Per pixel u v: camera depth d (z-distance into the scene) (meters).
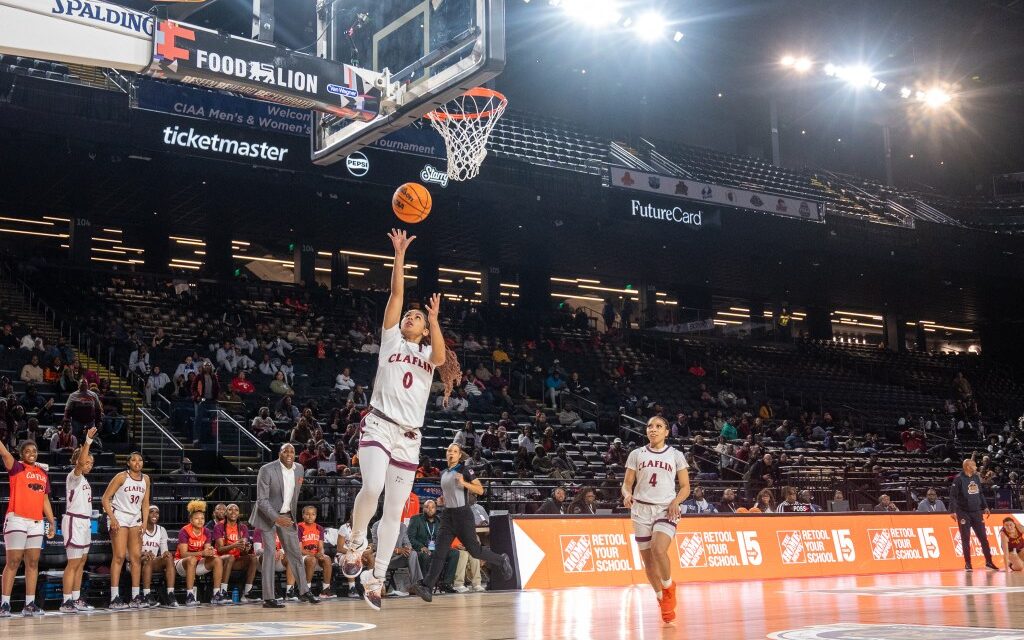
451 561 11.70
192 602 10.59
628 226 25.50
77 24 8.16
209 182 21.48
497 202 23.16
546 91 33.34
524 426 18.91
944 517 16.55
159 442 16.73
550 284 31.59
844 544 15.02
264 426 17.31
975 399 33.75
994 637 4.94
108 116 18.23
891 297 35.62
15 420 14.73
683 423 23.03
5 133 18.08
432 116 13.46
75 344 20.62
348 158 20.59
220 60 8.94
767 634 5.33
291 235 26.66
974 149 40.25
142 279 23.77
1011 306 37.31
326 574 11.44
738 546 13.87
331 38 11.27
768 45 35.09
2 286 21.67
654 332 31.97
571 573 12.47
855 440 25.22
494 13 9.11
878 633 5.28
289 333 22.84
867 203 33.94
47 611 9.93
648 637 5.23
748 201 27.06
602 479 17.27
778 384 29.97
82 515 9.90
